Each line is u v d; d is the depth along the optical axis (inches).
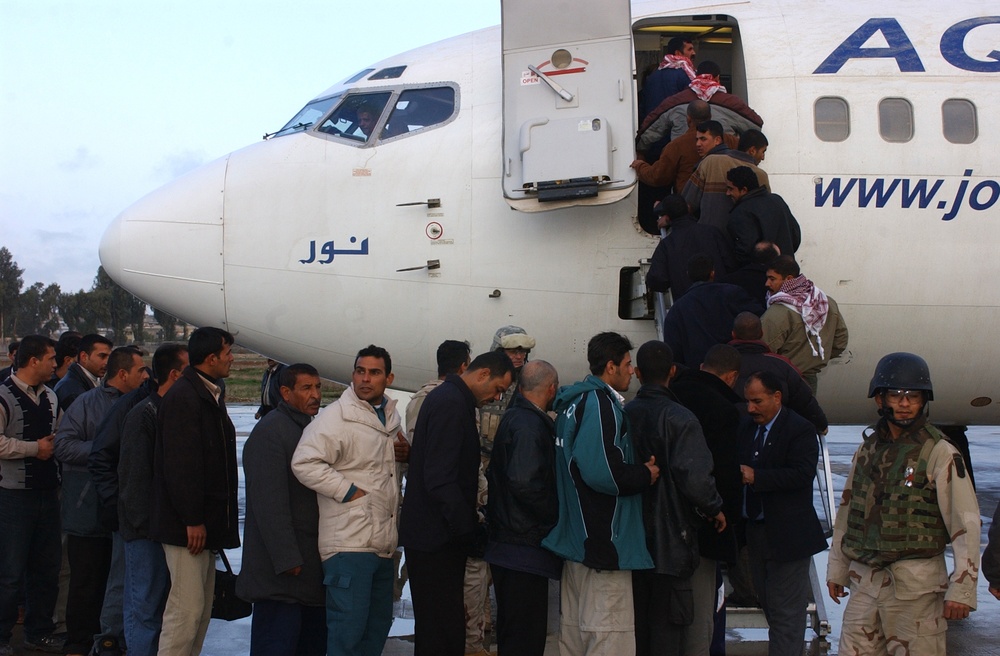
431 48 335.6
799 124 295.7
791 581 208.4
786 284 238.4
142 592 219.6
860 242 293.9
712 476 185.9
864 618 185.9
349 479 200.7
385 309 303.1
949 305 297.7
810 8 322.0
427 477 191.3
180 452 205.6
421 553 196.7
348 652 199.6
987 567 174.9
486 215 296.5
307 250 305.1
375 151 308.0
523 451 187.6
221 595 226.1
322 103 332.2
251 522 203.5
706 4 325.4
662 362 195.2
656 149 301.9
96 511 244.2
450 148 302.4
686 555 187.0
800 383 217.5
